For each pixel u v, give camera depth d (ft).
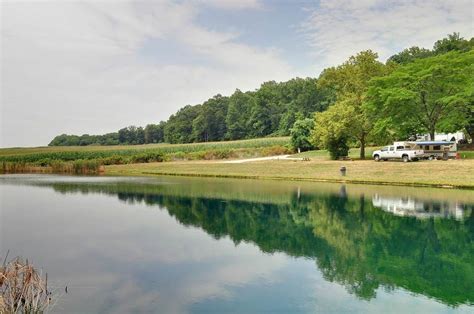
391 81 130.82
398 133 134.92
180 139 519.19
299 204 67.26
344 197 73.00
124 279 29.37
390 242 41.34
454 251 37.60
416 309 24.03
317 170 116.06
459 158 117.39
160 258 35.40
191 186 99.60
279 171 122.21
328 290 27.27
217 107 524.52
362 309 23.95
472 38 242.58
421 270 31.86
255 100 438.40
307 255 36.58
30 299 22.34
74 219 56.03
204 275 30.42
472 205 61.26
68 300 25.22
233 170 135.23
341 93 184.65
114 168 186.09
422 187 84.33
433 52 284.82
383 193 76.54
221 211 62.28
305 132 208.03
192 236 44.80
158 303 24.90
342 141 141.79
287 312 23.58
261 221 53.93
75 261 34.35
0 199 79.20
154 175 146.82
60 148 391.45
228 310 23.67
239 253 37.17
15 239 43.01
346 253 37.22
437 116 131.34
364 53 160.56
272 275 30.60
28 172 183.93
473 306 24.45
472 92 116.16
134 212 62.13
